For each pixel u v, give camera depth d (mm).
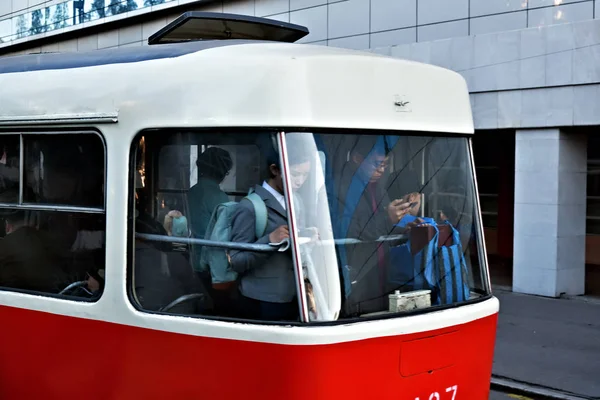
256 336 3701
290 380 3635
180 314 3955
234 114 3863
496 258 17625
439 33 13750
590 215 16422
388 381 3859
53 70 4578
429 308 4172
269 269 3783
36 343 4492
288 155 3783
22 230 4637
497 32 12500
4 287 4723
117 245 4121
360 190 4039
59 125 4414
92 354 4234
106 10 20359
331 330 3670
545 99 12047
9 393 4660
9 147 4703
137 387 4066
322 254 3828
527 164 12500
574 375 8094
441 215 4453
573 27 11617
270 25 5617
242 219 3848
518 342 9508
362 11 14953
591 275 15062
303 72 3850
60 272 4434
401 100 4238
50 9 22609
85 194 4316
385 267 4102
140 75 4168
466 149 4641
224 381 3795
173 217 4035
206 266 3947
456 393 4223
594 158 16266
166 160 4055
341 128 3955
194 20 5422
